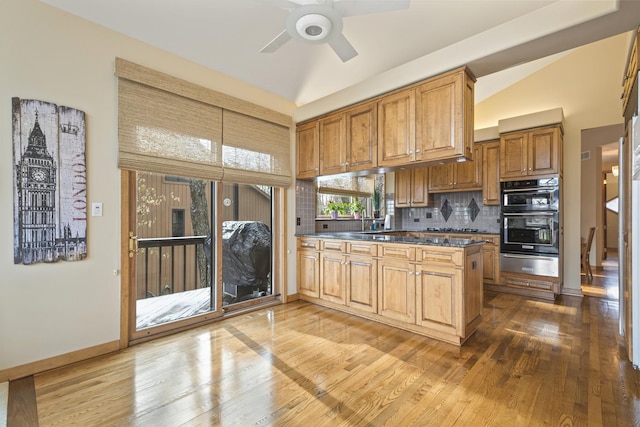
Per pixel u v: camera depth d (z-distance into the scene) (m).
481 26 2.72
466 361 2.34
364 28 2.90
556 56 4.41
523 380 2.07
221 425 1.63
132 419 1.67
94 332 2.42
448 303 2.67
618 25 2.06
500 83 4.73
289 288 4.02
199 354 2.45
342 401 1.84
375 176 6.01
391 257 3.07
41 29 2.18
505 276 4.44
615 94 4.05
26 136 2.12
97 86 2.43
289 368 2.23
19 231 2.10
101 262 2.46
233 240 3.56
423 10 2.64
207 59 3.03
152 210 2.87
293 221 4.11
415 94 2.92
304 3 1.69
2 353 2.04
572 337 2.81
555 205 4.04
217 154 3.19
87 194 2.39
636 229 2.19
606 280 5.23
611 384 2.01
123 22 2.47
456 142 2.63
